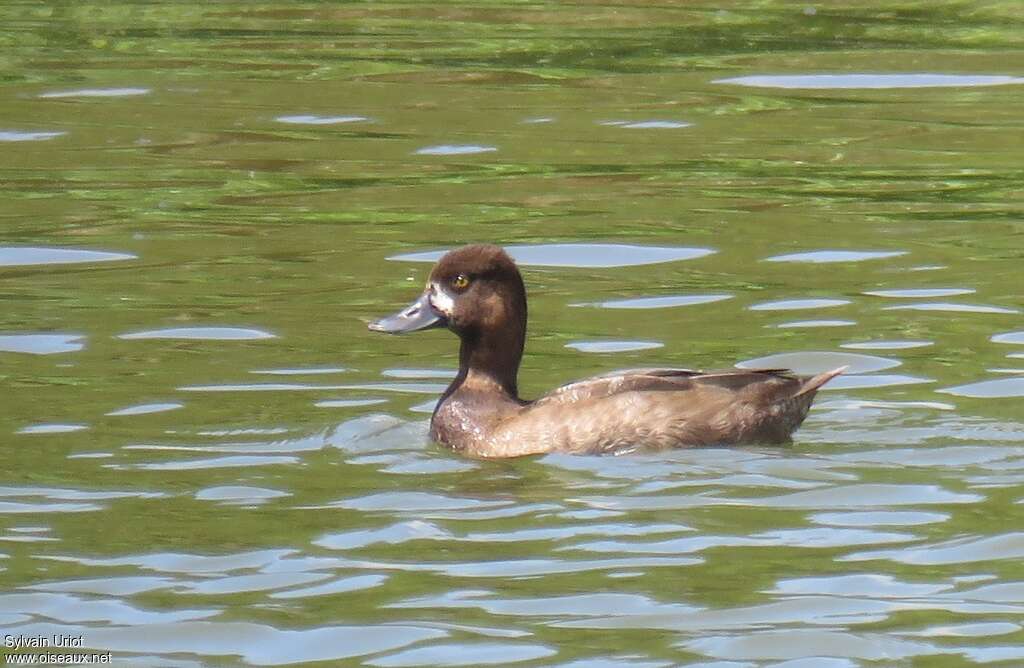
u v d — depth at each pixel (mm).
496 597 9906
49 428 12789
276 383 13930
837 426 12719
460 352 13328
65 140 22281
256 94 24641
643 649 9250
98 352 14656
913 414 12906
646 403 12453
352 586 10062
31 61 26594
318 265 17328
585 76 25500
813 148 21703
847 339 14773
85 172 20844
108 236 18312
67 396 13516
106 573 10242
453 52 27031
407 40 27906
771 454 12203
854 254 17406
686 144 21938
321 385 13898
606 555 10469
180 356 14586
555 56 26703
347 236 18297
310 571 10273
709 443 12375
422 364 14500
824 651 9211
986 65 25844
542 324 15453
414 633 9453
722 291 16297
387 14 29938
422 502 11406
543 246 17859
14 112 23625
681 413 12406
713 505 11273
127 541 10719
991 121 22953
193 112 23672
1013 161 21031
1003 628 9422
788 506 11234
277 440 12617
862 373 13875
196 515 11148
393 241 18109
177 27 29078
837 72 25578
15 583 10102
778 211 19062
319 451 12414
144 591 10008
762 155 21406
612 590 9977
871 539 10648
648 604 9789
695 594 9922
